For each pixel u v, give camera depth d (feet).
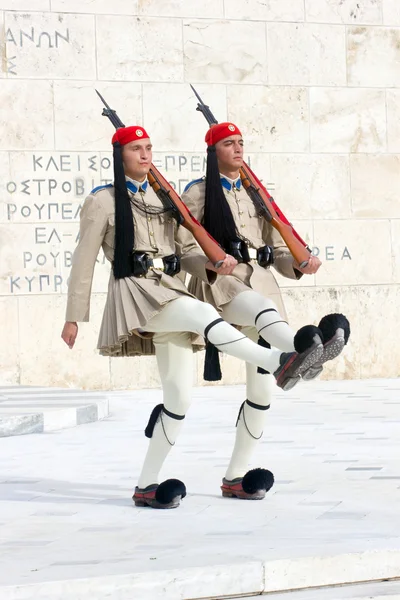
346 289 53.78
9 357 49.55
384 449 30.91
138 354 24.44
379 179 54.54
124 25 51.52
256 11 53.21
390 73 54.60
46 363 49.93
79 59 50.96
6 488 26.50
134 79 51.62
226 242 24.14
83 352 50.26
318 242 53.67
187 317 22.47
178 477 27.25
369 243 54.29
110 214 23.50
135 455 31.40
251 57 53.06
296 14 53.67
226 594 17.39
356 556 18.22
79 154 50.78
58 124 50.55
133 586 17.01
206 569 17.40
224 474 27.50
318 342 20.35
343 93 54.19
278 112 53.36
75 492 25.79
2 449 33.32
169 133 52.01
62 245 50.34
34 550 19.42
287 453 30.53
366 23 54.54
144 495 23.63
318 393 47.16
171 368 23.43
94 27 51.16
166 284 23.35
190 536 20.24
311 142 53.72
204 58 52.47
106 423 39.29
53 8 50.75
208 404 43.75
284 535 20.03
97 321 50.39
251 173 25.30
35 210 50.14
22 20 50.34
